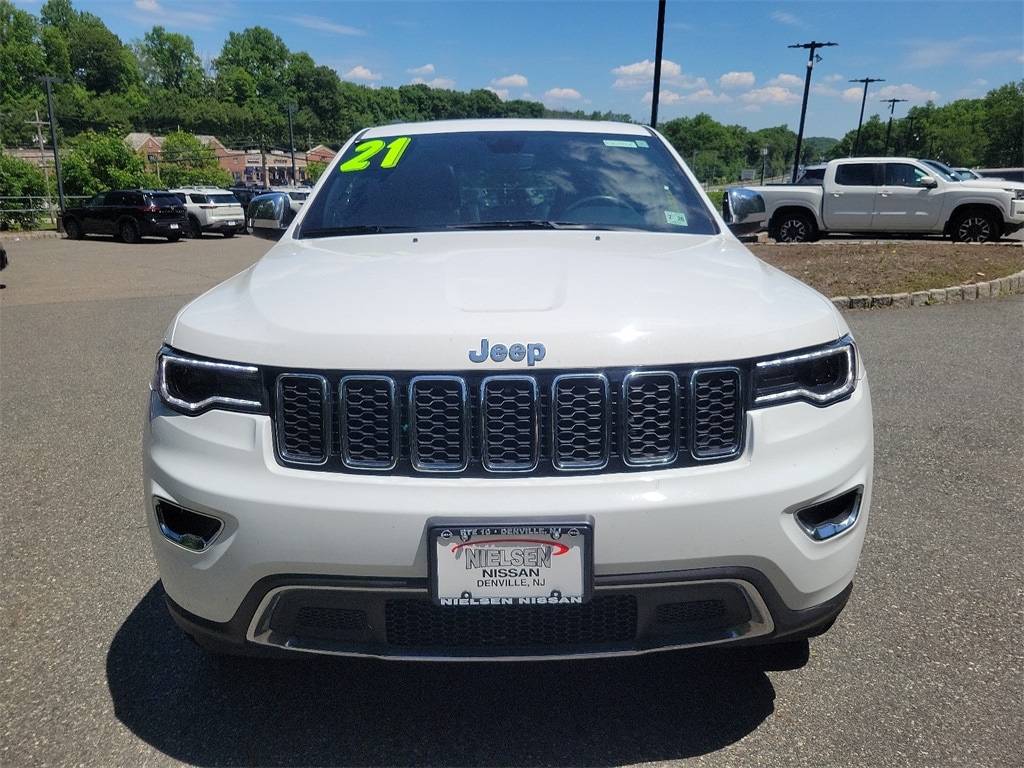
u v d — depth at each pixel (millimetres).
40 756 2238
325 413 1960
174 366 2121
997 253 13406
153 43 154250
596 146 3502
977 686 2494
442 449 1951
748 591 2004
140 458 4723
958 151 109438
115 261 19234
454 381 1927
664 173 3379
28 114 103688
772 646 2697
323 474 1970
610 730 2328
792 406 2045
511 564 1905
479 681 2568
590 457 1955
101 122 115000
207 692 2525
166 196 26062
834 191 17281
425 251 2703
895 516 3750
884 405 5492
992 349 7234
